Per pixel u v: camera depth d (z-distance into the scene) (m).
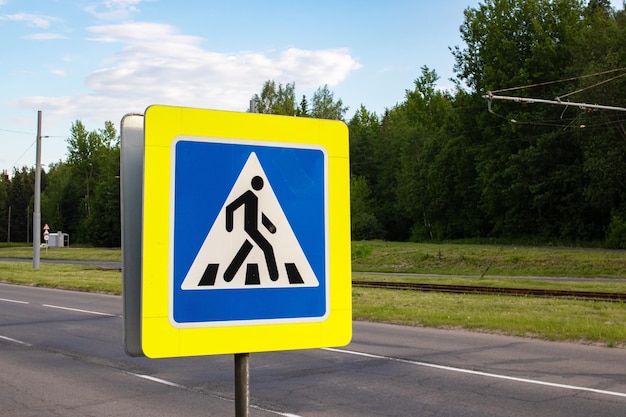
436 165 69.88
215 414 8.08
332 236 2.15
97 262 54.47
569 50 57.56
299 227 2.10
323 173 2.14
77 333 15.36
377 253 48.16
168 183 1.96
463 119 64.25
